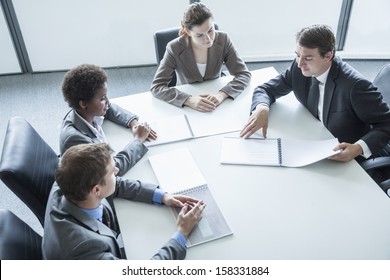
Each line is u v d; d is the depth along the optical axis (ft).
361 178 4.52
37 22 10.34
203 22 5.93
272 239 3.85
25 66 11.18
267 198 4.31
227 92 6.14
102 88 4.81
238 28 11.21
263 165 4.75
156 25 10.95
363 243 3.77
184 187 4.48
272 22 11.11
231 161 4.83
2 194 7.62
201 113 5.82
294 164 4.73
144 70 11.52
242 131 5.29
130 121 5.55
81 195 3.56
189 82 6.79
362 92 5.04
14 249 3.58
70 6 10.21
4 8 9.93
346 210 4.12
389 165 5.06
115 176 4.30
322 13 11.00
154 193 4.30
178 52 6.59
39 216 4.63
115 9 10.45
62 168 3.54
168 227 4.04
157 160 4.90
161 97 6.19
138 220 4.13
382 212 4.09
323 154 4.74
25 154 4.49
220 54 6.75
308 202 4.24
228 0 10.61
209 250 3.77
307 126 5.43
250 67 11.51
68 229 3.50
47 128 9.23
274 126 5.44
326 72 5.25
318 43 4.88
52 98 10.29
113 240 3.91
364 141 4.87
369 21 11.02
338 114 5.40
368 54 11.50
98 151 3.66
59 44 10.84
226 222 4.03
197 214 4.02
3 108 9.94
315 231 3.91
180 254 3.65
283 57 11.61
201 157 4.93
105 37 10.94
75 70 4.75
